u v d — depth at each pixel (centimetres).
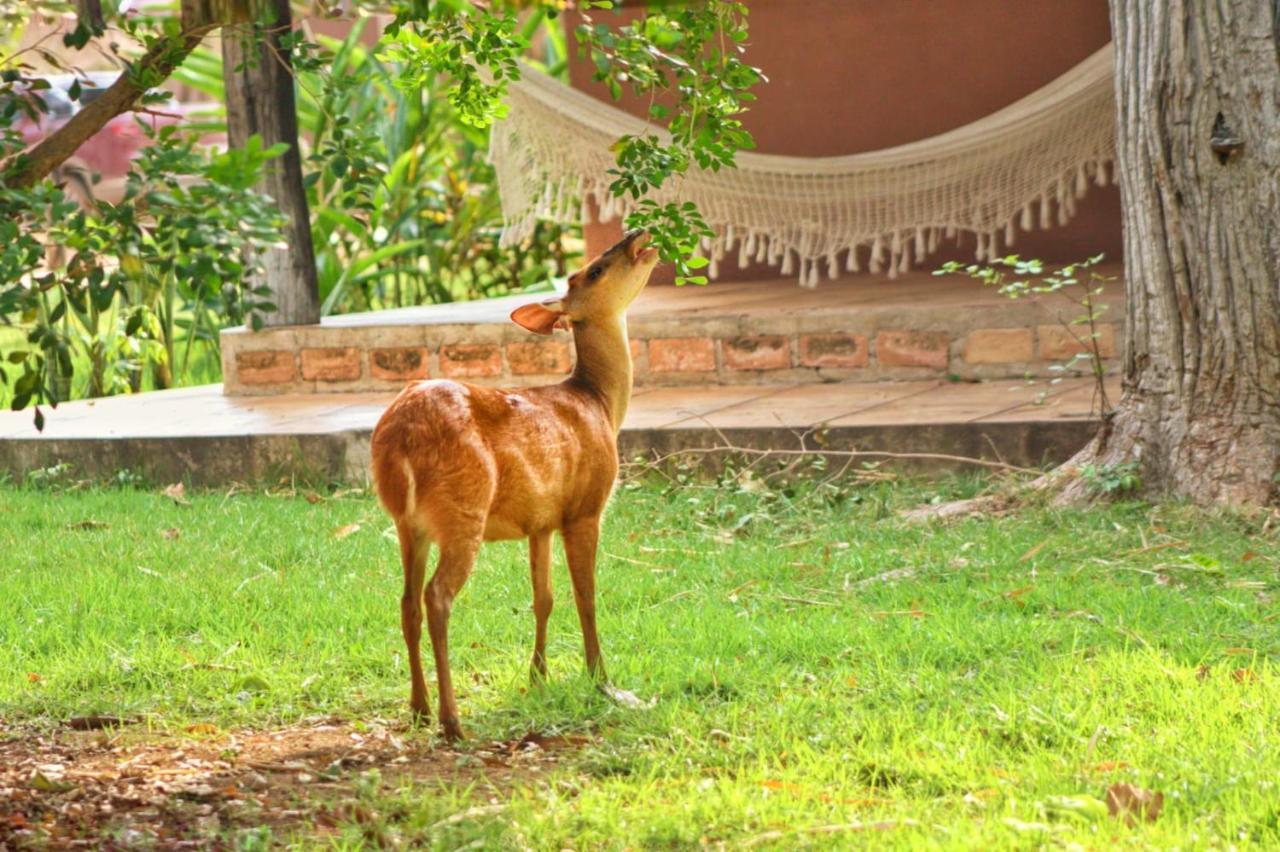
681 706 684
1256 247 1002
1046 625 793
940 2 1741
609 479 702
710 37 779
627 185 749
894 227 1508
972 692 693
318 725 684
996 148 1451
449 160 2383
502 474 647
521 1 776
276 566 991
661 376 1471
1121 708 656
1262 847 509
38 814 559
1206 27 989
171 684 739
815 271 1530
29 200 548
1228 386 1017
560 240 2395
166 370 1798
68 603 885
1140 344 1055
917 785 574
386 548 1029
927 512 1080
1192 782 566
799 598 886
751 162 1503
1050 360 1362
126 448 1334
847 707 677
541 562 704
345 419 1366
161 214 565
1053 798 535
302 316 1573
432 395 644
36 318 579
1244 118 993
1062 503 1061
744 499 1150
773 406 1314
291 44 708
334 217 2083
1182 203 1016
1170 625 787
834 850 508
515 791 578
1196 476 1022
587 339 715
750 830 530
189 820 555
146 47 661
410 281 2398
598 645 716
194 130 1664
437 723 668
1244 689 677
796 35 1789
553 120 1555
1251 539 952
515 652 788
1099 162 1459
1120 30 1036
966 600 856
